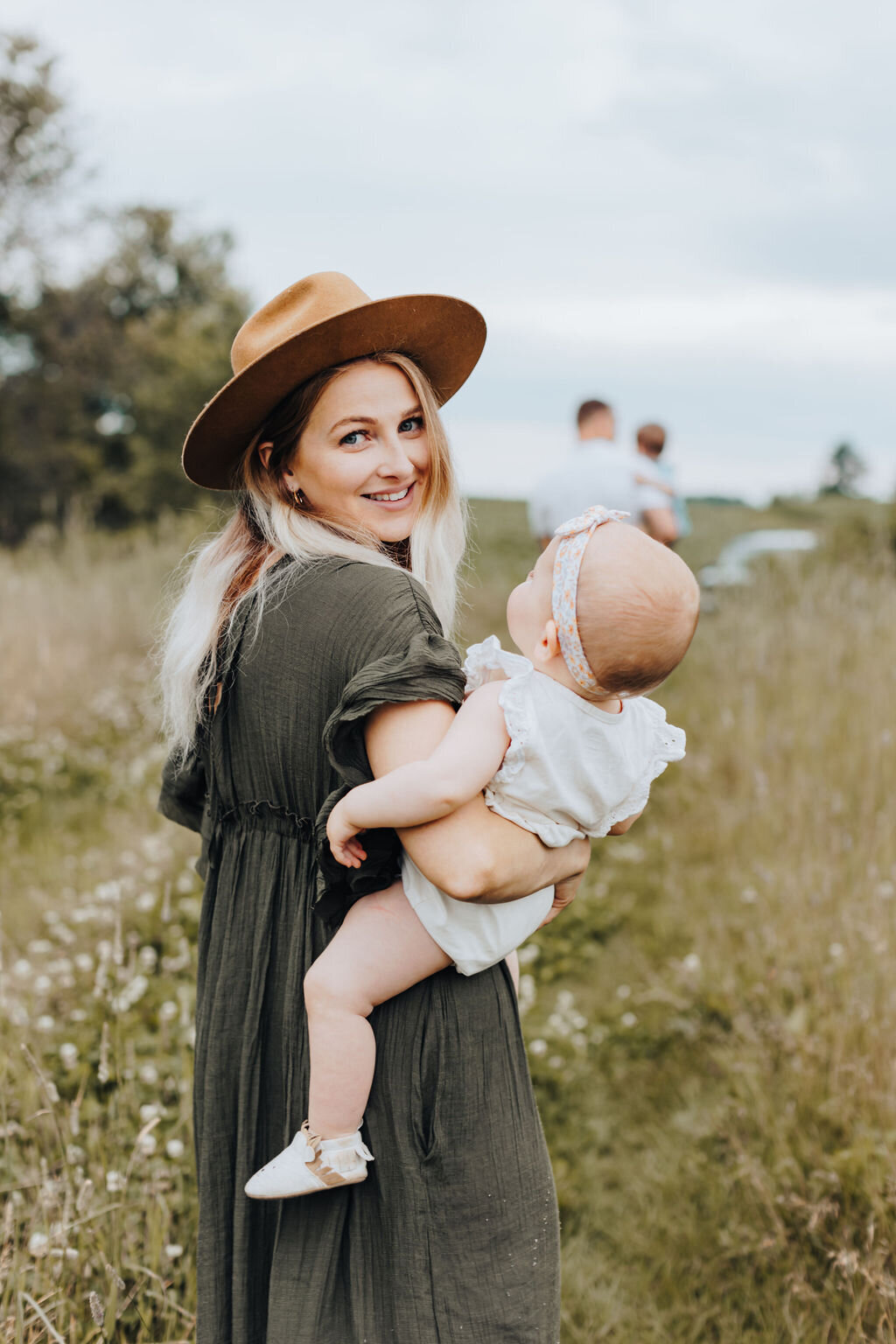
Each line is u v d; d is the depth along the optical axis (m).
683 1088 3.39
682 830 5.28
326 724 1.42
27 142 25.31
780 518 38.50
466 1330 1.46
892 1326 2.20
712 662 7.16
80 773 6.02
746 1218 2.75
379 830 1.42
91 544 11.83
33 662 7.05
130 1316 2.14
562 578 1.44
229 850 1.65
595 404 6.94
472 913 1.46
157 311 34.22
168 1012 3.09
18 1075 2.77
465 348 1.76
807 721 5.61
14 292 28.38
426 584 1.75
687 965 3.86
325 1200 1.50
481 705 1.42
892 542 10.30
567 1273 2.71
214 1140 1.59
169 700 1.67
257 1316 1.57
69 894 4.19
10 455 28.84
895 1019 3.11
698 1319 2.48
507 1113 1.54
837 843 4.20
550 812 1.46
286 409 1.61
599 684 1.43
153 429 30.06
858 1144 2.73
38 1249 2.08
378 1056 1.49
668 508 6.98
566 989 4.11
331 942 1.50
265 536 1.64
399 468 1.63
